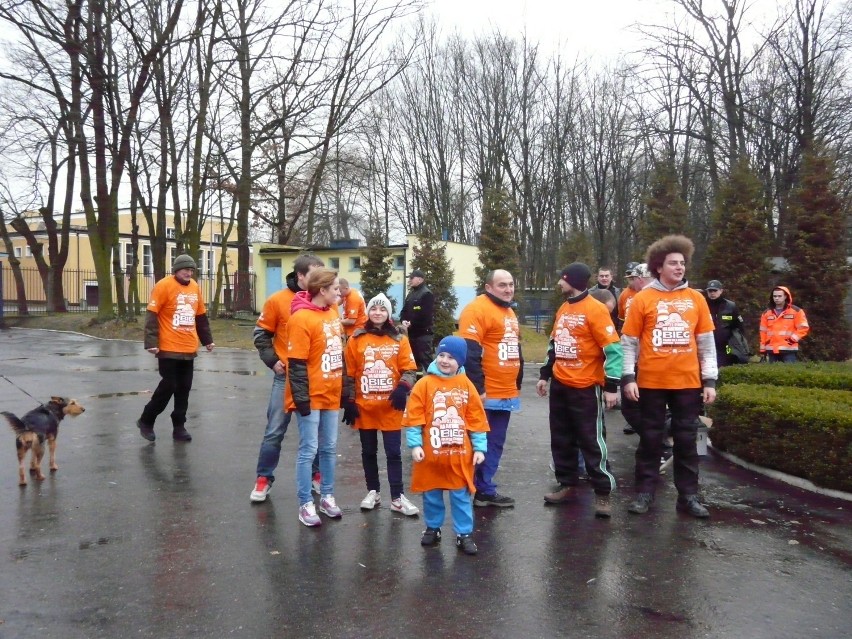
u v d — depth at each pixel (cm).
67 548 456
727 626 354
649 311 548
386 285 2462
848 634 346
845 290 1709
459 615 365
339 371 521
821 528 509
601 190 4253
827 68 2464
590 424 537
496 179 4381
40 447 624
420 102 4625
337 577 414
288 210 3606
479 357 537
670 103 3033
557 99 4328
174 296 761
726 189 1956
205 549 457
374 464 549
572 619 362
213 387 1223
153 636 341
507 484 629
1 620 355
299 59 2441
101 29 2216
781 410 631
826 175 1741
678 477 550
